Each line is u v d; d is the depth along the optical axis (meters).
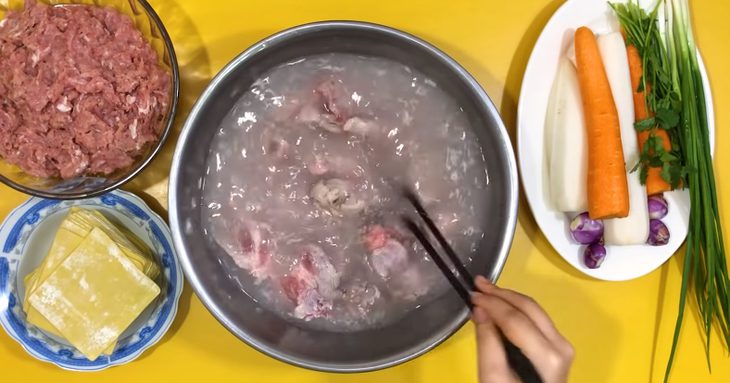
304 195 0.57
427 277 0.56
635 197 0.61
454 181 0.57
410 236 0.57
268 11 0.63
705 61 0.65
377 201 0.57
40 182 0.56
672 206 0.62
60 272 0.56
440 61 0.53
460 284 0.55
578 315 0.65
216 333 0.63
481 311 0.47
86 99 0.53
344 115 0.57
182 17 0.62
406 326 0.56
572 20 0.61
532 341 0.43
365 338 0.56
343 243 0.57
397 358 0.51
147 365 0.63
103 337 0.56
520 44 0.64
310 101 0.57
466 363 0.64
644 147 0.60
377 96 0.57
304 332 0.56
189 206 0.54
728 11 0.65
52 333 0.58
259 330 0.54
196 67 0.62
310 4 0.63
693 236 0.61
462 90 0.54
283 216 0.57
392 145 0.57
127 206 0.59
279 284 0.57
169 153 0.62
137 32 0.56
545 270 0.64
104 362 0.59
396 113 0.57
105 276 0.56
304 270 0.56
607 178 0.58
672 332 0.65
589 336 0.65
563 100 0.61
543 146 0.62
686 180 0.61
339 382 0.64
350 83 0.57
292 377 0.64
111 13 0.56
